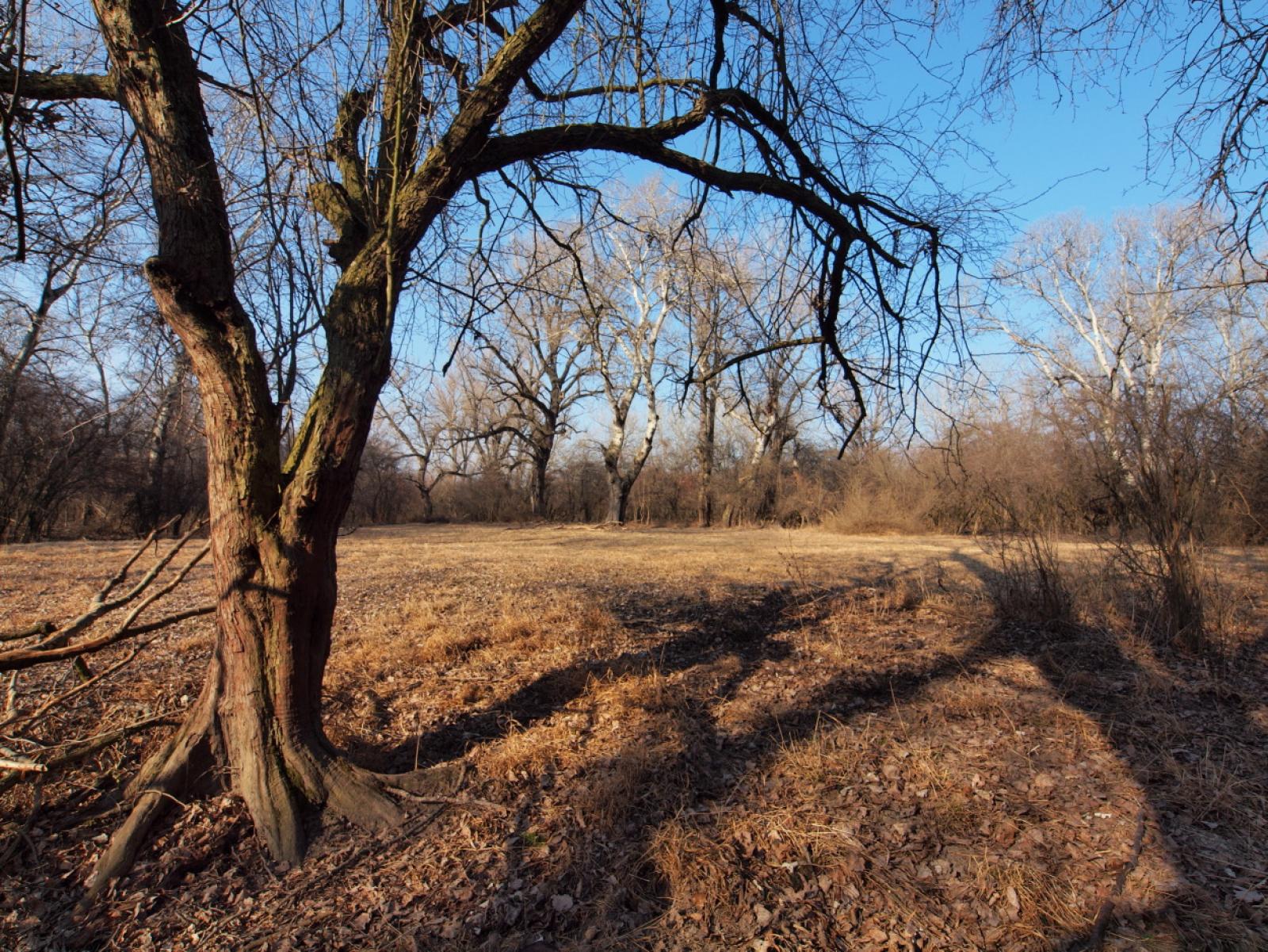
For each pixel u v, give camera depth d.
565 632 7.27
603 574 12.14
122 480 21.98
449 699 5.39
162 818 3.60
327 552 3.71
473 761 4.40
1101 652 6.82
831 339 5.30
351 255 3.91
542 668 6.14
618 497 32.69
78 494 22.20
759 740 4.88
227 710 3.72
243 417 3.41
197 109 3.32
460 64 4.35
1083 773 4.36
